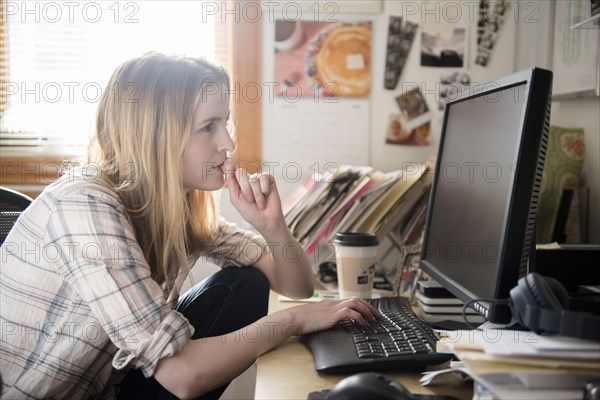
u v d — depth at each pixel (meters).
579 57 1.75
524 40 2.10
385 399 0.72
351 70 2.12
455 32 2.11
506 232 0.90
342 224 1.72
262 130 2.13
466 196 1.18
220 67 1.28
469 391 0.90
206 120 1.23
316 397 0.85
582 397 0.68
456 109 1.35
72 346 1.14
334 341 1.08
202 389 1.05
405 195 1.73
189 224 1.47
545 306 0.73
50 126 2.16
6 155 2.16
